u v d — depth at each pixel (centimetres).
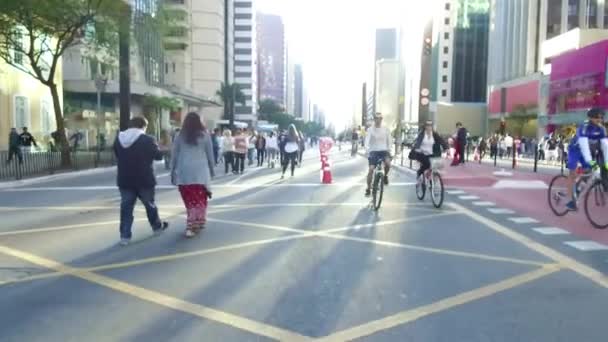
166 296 499
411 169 2175
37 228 841
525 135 6144
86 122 4259
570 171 935
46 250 686
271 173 1997
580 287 537
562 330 424
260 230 827
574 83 4409
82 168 2098
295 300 490
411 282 550
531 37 6619
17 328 420
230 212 1007
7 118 2995
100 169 2145
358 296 503
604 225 856
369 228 851
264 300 489
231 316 448
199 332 413
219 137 2514
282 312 459
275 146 2566
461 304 483
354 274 578
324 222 903
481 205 1128
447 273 585
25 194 1312
